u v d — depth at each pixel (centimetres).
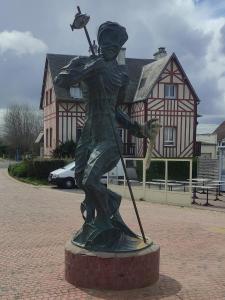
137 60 3919
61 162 2836
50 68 3725
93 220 612
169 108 3412
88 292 569
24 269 695
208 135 4941
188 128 3447
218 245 901
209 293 591
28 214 1312
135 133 651
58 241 916
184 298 567
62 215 1299
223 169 2141
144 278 586
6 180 2836
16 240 924
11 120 7475
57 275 655
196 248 870
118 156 604
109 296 557
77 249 596
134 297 557
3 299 559
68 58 3841
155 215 1336
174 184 1741
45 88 4019
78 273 588
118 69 616
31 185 2555
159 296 567
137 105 3506
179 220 1237
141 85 3600
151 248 602
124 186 1891
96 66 567
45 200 1722
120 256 571
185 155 3441
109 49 599
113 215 618
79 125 3506
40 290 588
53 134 3616
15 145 7338
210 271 701
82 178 614
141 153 3419
